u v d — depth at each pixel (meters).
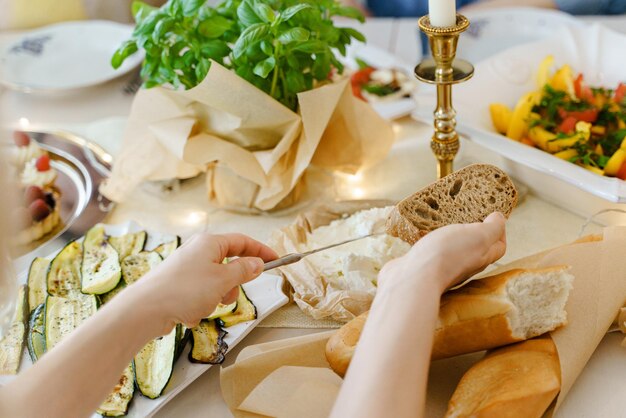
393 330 0.63
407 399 0.59
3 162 0.58
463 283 0.84
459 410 0.69
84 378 0.67
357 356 0.63
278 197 1.12
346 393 0.61
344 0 2.07
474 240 0.71
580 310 0.79
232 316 0.90
